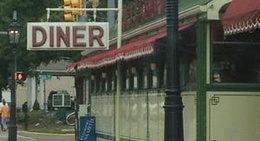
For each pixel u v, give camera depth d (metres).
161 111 13.08
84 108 21.88
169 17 9.84
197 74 11.20
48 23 15.90
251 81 11.36
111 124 18.00
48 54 38.88
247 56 11.39
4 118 39.34
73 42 15.97
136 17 15.94
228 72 11.26
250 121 11.12
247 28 8.93
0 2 39.88
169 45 9.79
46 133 35.16
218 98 11.10
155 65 13.69
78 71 21.55
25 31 37.91
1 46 39.19
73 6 18.94
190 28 11.55
